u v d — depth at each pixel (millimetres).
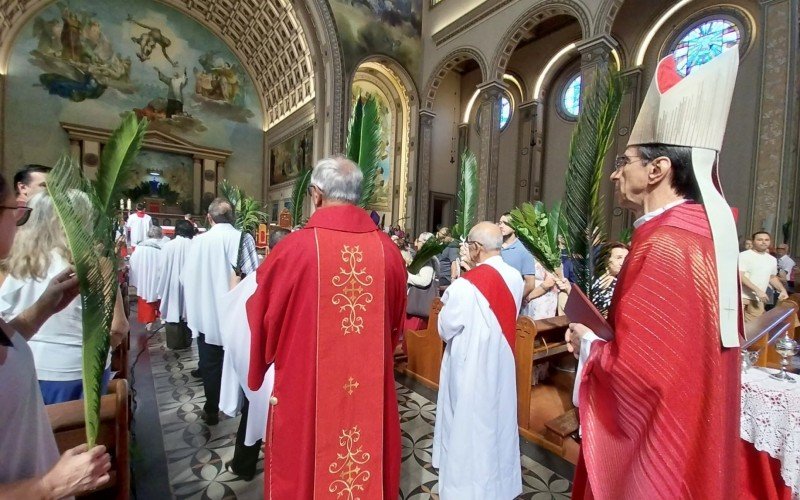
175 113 16094
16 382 789
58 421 1246
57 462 844
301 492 1403
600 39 9789
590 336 1197
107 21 14773
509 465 2020
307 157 14906
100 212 872
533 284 3490
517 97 15344
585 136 1526
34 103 13578
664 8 10992
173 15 16016
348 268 1467
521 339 2957
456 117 17391
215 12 16016
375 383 1530
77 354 1564
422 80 15656
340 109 13398
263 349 1467
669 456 915
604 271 1636
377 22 14430
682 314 935
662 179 1101
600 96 1507
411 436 2818
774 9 7215
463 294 1961
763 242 4309
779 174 7059
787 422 1622
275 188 17250
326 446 1428
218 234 2920
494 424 1914
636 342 967
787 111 7027
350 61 13688
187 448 2566
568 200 1591
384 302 1553
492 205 12734
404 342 4234
